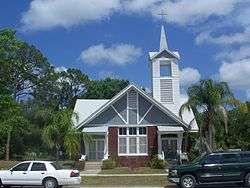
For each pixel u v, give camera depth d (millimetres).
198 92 42469
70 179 29578
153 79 51844
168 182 33219
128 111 48062
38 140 64812
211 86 42219
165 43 52812
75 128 44375
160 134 47344
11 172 29922
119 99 48156
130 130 47938
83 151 46625
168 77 51875
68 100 87062
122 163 47094
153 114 48031
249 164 29469
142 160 47250
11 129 50062
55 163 30688
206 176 29266
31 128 63156
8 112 48906
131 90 48156
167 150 47844
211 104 42250
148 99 47844
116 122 47844
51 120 43719
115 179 34750
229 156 29578
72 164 45281
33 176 29672
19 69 70188
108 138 47469
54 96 81500
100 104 52531
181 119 46969
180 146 46875
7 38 48625
